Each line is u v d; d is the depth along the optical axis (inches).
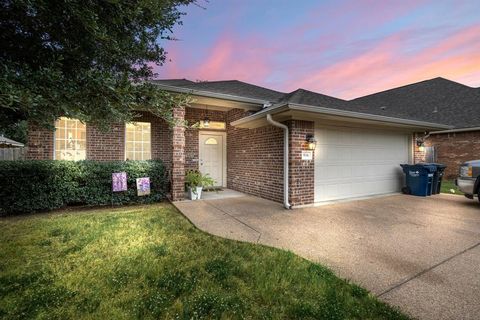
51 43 85.6
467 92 510.6
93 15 73.8
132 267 109.0
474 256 121.6
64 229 162.2
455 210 223.5
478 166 232.1
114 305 82.5
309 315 77.5
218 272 104.3
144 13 93.9
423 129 317.1
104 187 240.8
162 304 82.4
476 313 78.0
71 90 74.1
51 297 85.4
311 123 245.3
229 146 366.3
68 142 280.1
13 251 126.3
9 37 83.4
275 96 346.9
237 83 417.7
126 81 81.1
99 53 93.5
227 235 155.2
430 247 133.8
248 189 315.3
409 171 313.4
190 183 284.0
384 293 89.9
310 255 124.5
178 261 116.0
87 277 100.3
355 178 285.4
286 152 234.5
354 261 117.1
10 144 334.0
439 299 85.7
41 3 71.7
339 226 174.4
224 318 76.4
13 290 90.4
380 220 190.2
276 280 98.6
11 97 59.6
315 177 251.9
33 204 212.4
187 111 346.9
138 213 211.9
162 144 331.0
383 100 625.3
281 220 190.9
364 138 294.2
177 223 181.0
